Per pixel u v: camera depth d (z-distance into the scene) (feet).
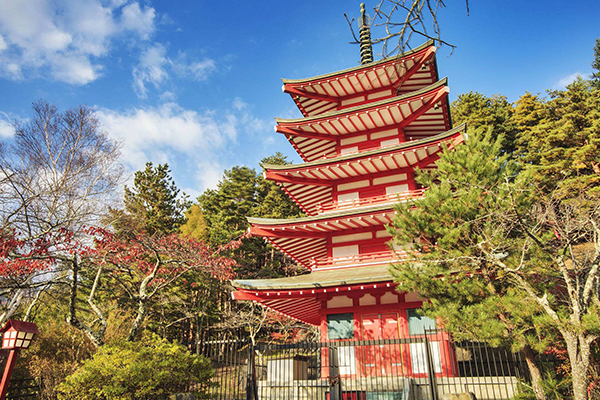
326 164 66.13
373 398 45.65
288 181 69.72
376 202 65.51
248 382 41.42
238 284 57.11
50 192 58.54
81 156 64.03
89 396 36.86
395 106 67.36
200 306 122.83
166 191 161.48
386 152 62.69
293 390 49.44
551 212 32.89
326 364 55.01
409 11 19.24
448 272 37.73
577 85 115.44
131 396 37.32
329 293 58.70
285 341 124.26
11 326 36.09
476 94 154.81
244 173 182.80
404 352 52.13
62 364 56.70
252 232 64.28
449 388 43.65
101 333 47.73
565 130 105.29
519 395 37.63
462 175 38.91
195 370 42.16
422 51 68.39
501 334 32.50
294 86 77.46
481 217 35.53
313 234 65.62
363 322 55.93
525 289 33.73
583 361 27.50
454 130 58.95
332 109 83.20
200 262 60.90
